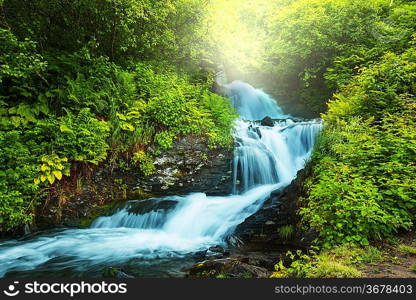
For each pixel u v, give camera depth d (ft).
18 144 21.30
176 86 32.14
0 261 17.25
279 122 40.27
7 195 20.06
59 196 23.08
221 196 28.09
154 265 16.37
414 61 25.59
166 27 32.86
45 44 30.30
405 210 15.76
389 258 12.84
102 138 25.13
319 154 21.76
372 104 24.44
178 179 27.84
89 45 30.12
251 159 30.63
